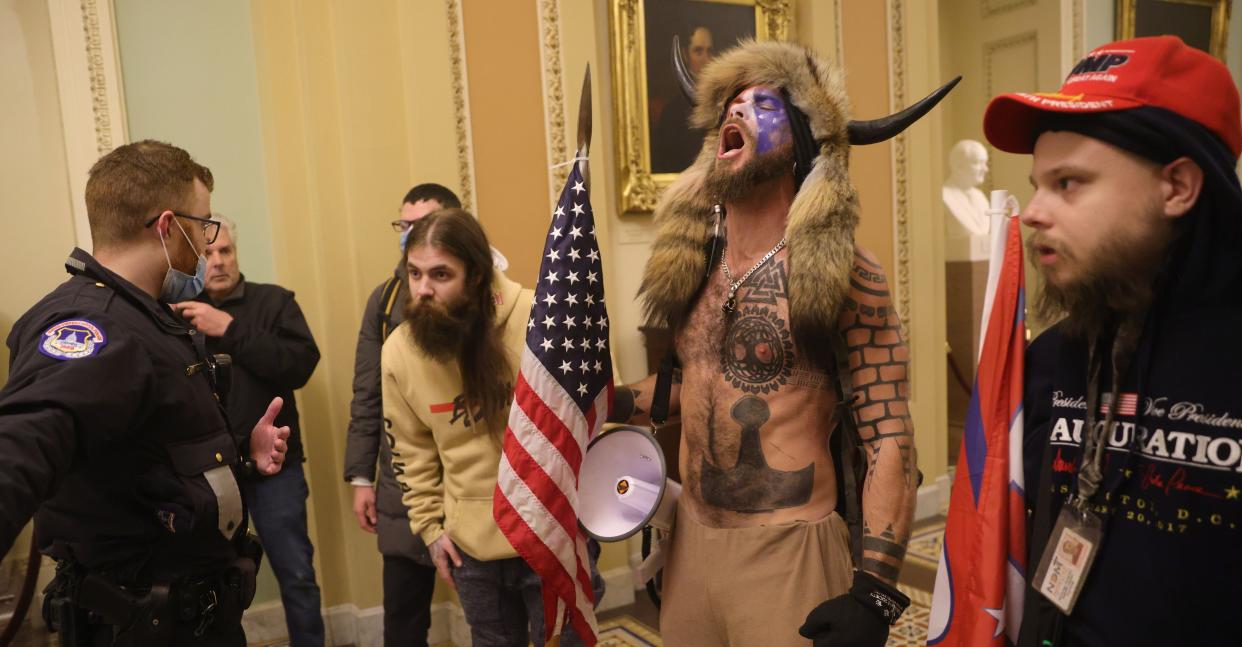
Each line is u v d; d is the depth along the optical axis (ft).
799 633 4.39
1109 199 3.05
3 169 10.11
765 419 4.85
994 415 3.74
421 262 6.48
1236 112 3.05
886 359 4.72
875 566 4.37
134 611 4.78
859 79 14.17
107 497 4.76
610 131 12.96
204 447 5.06
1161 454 3.05
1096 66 3.16
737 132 4.90
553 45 11.48
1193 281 3.02
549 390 5.32
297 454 9.74
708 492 5.03
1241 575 2.84
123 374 4.39
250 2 11.02
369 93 10.49
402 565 8.55
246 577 5.31
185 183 5.37
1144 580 3.03
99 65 10.20
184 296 5.62
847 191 4.65
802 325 4.58
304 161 11.03
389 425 7.24
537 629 7.00
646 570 5.42
